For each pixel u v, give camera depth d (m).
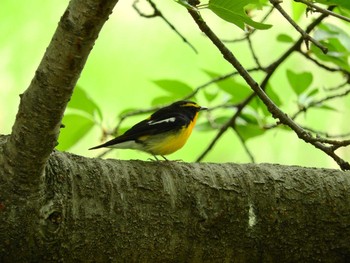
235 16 7.56
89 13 6.90
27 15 15.97
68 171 8.52
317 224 9.27
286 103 16.80
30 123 7.61
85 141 17.03
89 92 16.08
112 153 16.97
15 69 15.91
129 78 16.34
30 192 8.05
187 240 8.82
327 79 17.11
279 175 9.41
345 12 11.49
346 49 11.85
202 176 9.12
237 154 16.70
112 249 8.51
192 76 16.73
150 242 8.66
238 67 9.49
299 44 12.60
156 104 13.15
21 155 7.80
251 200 9.12
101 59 16.34
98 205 8.49
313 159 16.52
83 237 8.35
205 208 8.91
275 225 9.14
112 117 16.02
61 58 7.20
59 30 7.12
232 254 9.03
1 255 8.09
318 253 9.30
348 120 16.59
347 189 9.46
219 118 13.63
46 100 7.45
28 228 8.07
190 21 17.08
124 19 16.88
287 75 12.53
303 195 9.30
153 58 16.59
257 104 12.93
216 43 9.48
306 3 8.40
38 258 8.20
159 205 8.76
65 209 8.30
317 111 16.61
